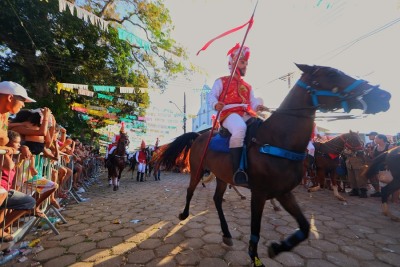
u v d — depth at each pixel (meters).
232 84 3.01
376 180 6.46
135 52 13.20
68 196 5.96
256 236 2.32
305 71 2.33
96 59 11.97
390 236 3.30
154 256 2.63
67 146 5.20
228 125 2.77
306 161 6.50
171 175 14.53
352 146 5.99
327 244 2.98
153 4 11.32
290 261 2.52
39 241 3.07
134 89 9.09
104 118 14.99
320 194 6.71
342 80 2.09
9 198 2.44
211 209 4.76
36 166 3.68
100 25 4.39
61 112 11.07
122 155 8.00
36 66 10.86
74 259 2.59
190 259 2.55
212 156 3.06
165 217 4.14
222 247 2.85
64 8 3.97
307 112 2.27
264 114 3.41
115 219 4.09
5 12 8.48
